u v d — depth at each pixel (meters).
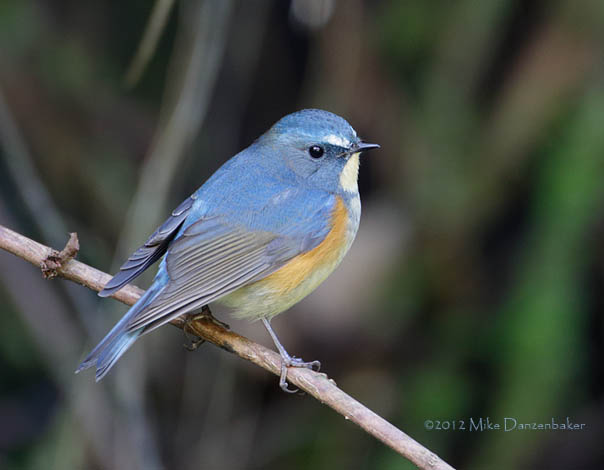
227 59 12.14
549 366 10.02
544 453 10.93
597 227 10.30
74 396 10.65
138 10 12.06
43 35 11.40
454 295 10.98
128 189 11.59
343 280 10.76
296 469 11.39
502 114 10.53
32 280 11.13
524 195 10.87
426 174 10.84
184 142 10.20
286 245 8.25
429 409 10.76
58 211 11.46
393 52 11.00
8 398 12.02
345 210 8.70
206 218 8.20
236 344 7.79
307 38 12.30
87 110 11.60
